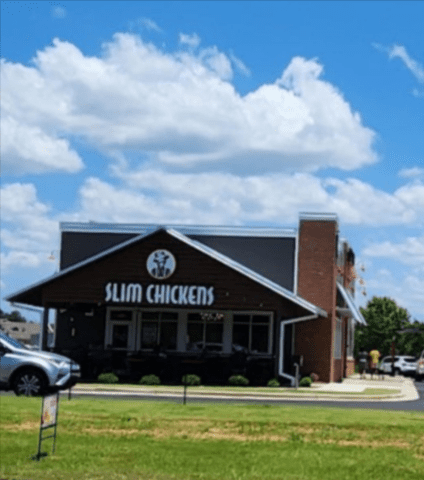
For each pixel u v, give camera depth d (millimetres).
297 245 38562
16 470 12078
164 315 37906
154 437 15797
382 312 87625
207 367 35375
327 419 18750
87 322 38688
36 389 24031
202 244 35719
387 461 13859
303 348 39125
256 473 12562
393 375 62344
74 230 39688
